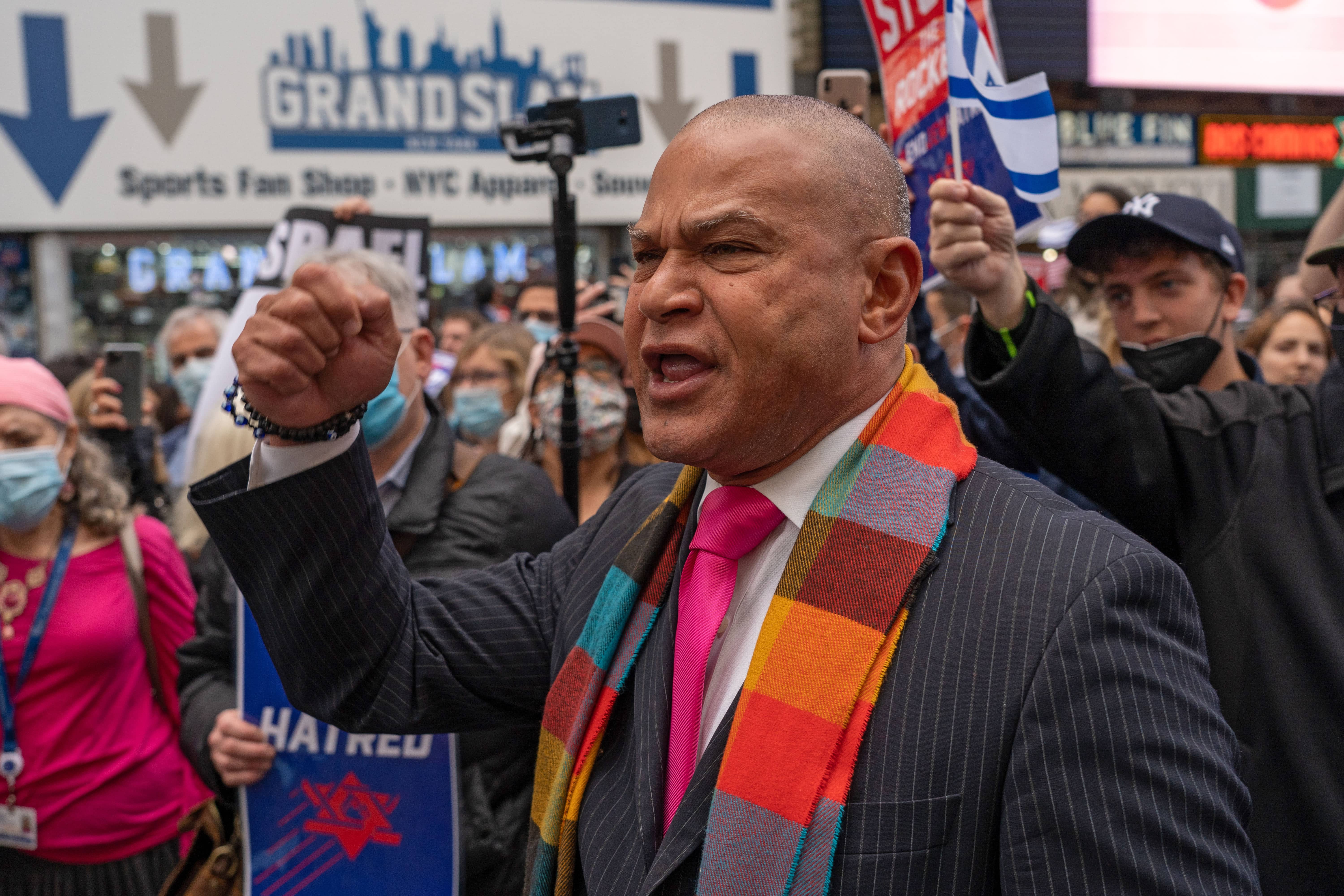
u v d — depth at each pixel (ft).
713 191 3.18
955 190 5.38
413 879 6.37
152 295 24.57
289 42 24.07
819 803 3.00
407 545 6.81
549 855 3.69
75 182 22.94
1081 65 29.40
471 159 25.58
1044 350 5.47
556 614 4.33
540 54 25.81
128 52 23.06
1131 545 3.17
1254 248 33.65
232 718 6.59
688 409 3.29
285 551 3.75
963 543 3.28
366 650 3.93
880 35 7.83
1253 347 12.31
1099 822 2.82
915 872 2.93
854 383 3.46
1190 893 2.76
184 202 23.67
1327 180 33.27
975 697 3.02
